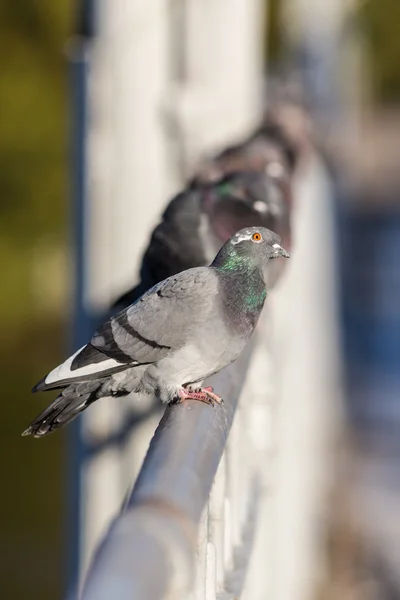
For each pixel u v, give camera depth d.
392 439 24.02
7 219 19.84
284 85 19.06
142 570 2.71
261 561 8.34
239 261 6.24
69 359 6.10
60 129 19.23
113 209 11.00
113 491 10.68
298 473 14.95
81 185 11.09
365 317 34.50
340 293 30.66
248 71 14.03
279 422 11.16
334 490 20.88
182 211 8.40
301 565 15.23
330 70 28.41
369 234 42.78
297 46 28.31
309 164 15.50
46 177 19.50
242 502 6.73
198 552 3.74
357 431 24.69
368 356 31.05
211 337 6.03
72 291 11.37
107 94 10.95
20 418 21.56
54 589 16.12
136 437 10.61
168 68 11.56
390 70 46.81
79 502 10.84
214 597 4.70
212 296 6.07
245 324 6.19
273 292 9.91
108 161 10.98
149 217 11.02
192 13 12.88
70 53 11.27
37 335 21.36
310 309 17.64
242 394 6.30
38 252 20.36
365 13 39.03
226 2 13.14
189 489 3.44
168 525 3.07
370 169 44.34
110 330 6.10
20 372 21.61
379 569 17.59
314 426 18.66
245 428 6.98
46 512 18.92
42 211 19.78
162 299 6.10
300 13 29.27
